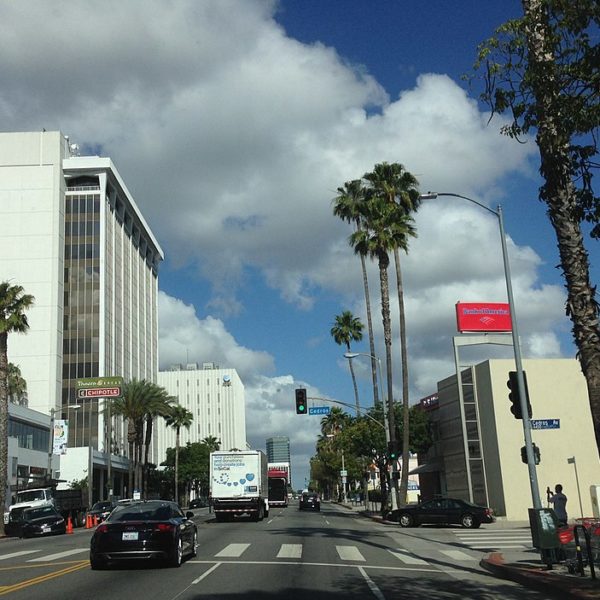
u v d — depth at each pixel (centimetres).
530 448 1894
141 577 1412
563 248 1287
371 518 4312
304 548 2086
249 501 3741
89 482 5669
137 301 11519
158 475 10575
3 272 8812
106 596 1167
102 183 9456
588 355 1245
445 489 4800
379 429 4747
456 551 2080
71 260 9256
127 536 1530
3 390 4006
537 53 1031
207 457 11650
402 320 4188
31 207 9019
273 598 1148
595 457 3919
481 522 3203
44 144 9219
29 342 8594
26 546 2570
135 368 11144
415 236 4362
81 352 9025
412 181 4441
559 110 980
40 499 4219
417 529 3148
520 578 1377
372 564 1698
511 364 4009
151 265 12938
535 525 1488
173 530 1566
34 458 6475
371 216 4350
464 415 4312
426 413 4922
